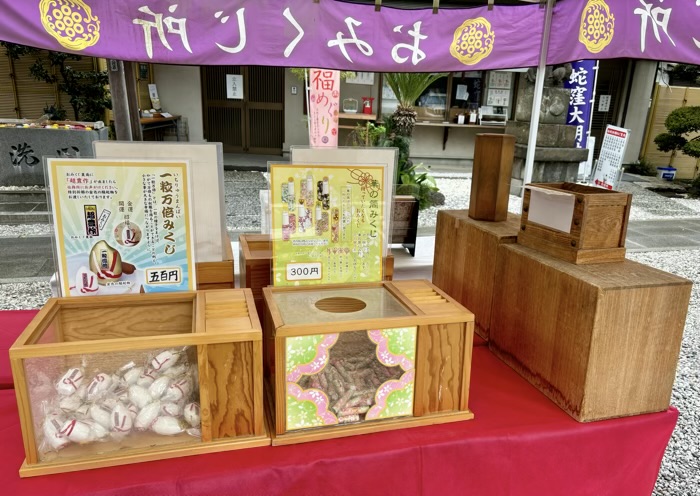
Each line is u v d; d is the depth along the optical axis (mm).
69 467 1133
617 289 1295
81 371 1157
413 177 5703
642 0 2352
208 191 1760
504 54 2648
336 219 1603
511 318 1690
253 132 11547
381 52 2469
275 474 1176
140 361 1192
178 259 1450
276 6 2268
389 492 1277
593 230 1475
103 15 2055
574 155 8977
